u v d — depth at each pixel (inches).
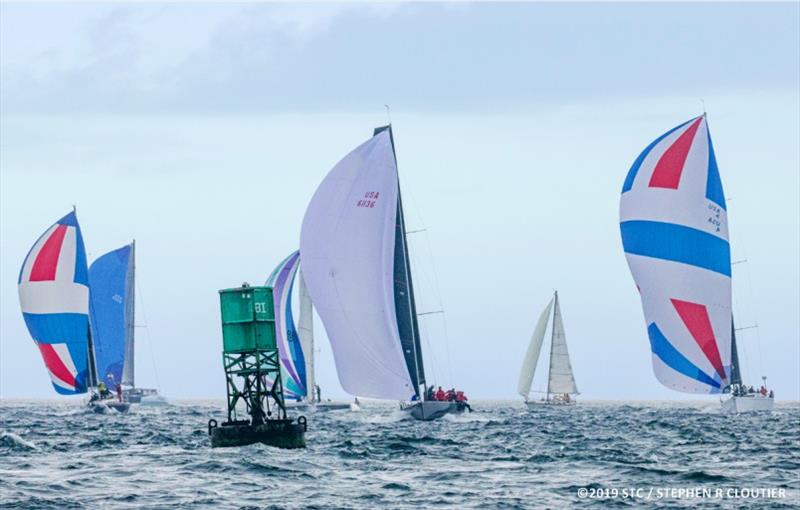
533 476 5743.1
